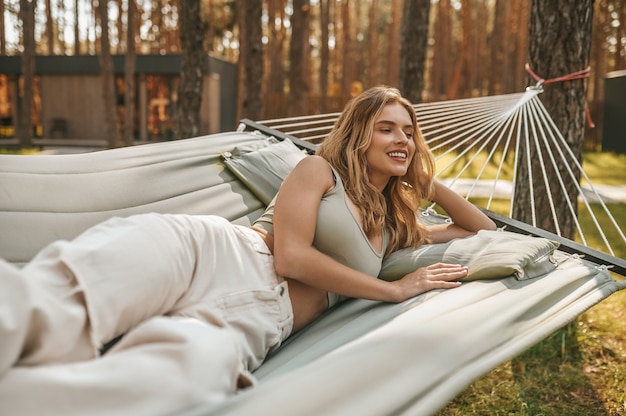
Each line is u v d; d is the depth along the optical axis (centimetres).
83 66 1703
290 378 99
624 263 212
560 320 154
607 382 261
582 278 185
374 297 161
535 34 336
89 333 111
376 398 102
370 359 110
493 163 1074
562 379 260
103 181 211
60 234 181
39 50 2909
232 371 107
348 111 191
